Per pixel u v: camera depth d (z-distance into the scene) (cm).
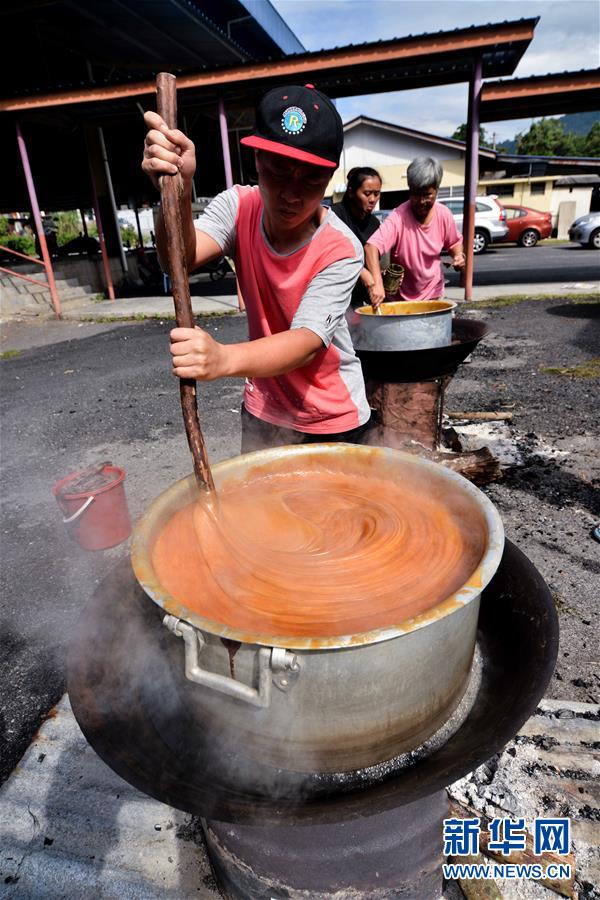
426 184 354
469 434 426
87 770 179
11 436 505
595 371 553
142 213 3072
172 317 1006
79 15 1021
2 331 1020
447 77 913
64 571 300
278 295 180
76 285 1322
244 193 187
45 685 228
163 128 121
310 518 149
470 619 107
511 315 827
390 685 97
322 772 105
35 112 983
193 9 1024
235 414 509
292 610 115
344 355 201
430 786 92
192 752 111
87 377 680
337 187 2508
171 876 153
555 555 284
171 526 139
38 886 153
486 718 111
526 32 726
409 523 142
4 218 2489
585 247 1788
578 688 207
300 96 140
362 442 220
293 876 126
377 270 354
